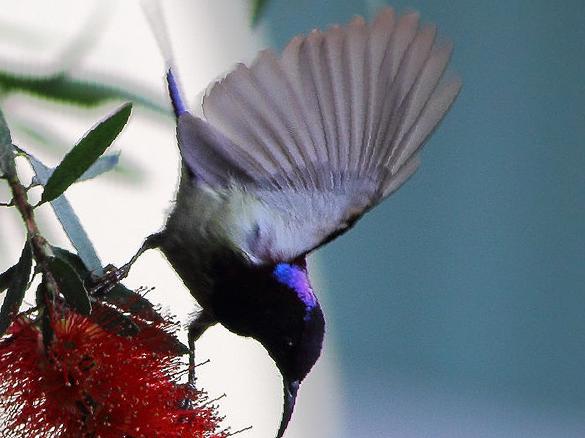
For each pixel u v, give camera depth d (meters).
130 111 2.47
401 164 2.55
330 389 2.89
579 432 2.91
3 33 2.57
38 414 2.49
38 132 2.54
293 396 2.56
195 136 2.54
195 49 2.83
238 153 2.54
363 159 2.55
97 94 2.52
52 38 2.58
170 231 2.55
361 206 2.55
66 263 2.47
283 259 2.55
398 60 2.54
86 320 2.50
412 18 2.53
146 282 2.76
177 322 2.51
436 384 2.92
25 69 2.52
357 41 2.53
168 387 2.50
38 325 2.49
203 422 2.51
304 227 2.55
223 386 2.83
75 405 2.49
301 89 2.53
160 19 2.53
